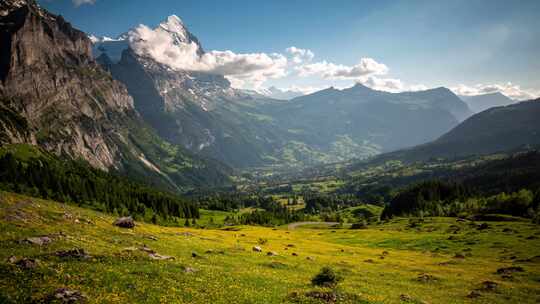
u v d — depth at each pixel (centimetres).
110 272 2575
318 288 3183
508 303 3650
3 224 4116
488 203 16950
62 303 1872
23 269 2330
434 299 3594
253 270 3906
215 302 2317
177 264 3284
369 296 3114
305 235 12406
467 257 7125
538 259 6241
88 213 7525
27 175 19000
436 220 13875
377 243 9919
